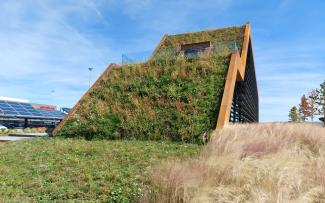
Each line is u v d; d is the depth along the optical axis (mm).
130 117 15789
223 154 7773
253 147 8680
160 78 17953
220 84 15789
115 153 10562
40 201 5773
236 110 22250
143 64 19875
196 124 13836
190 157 8773
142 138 14406
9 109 35000
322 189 5703
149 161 9055
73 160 9336
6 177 7523
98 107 17484
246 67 25891
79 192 6246
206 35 29828
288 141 10180
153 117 15297
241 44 26141
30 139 16234
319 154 9312
